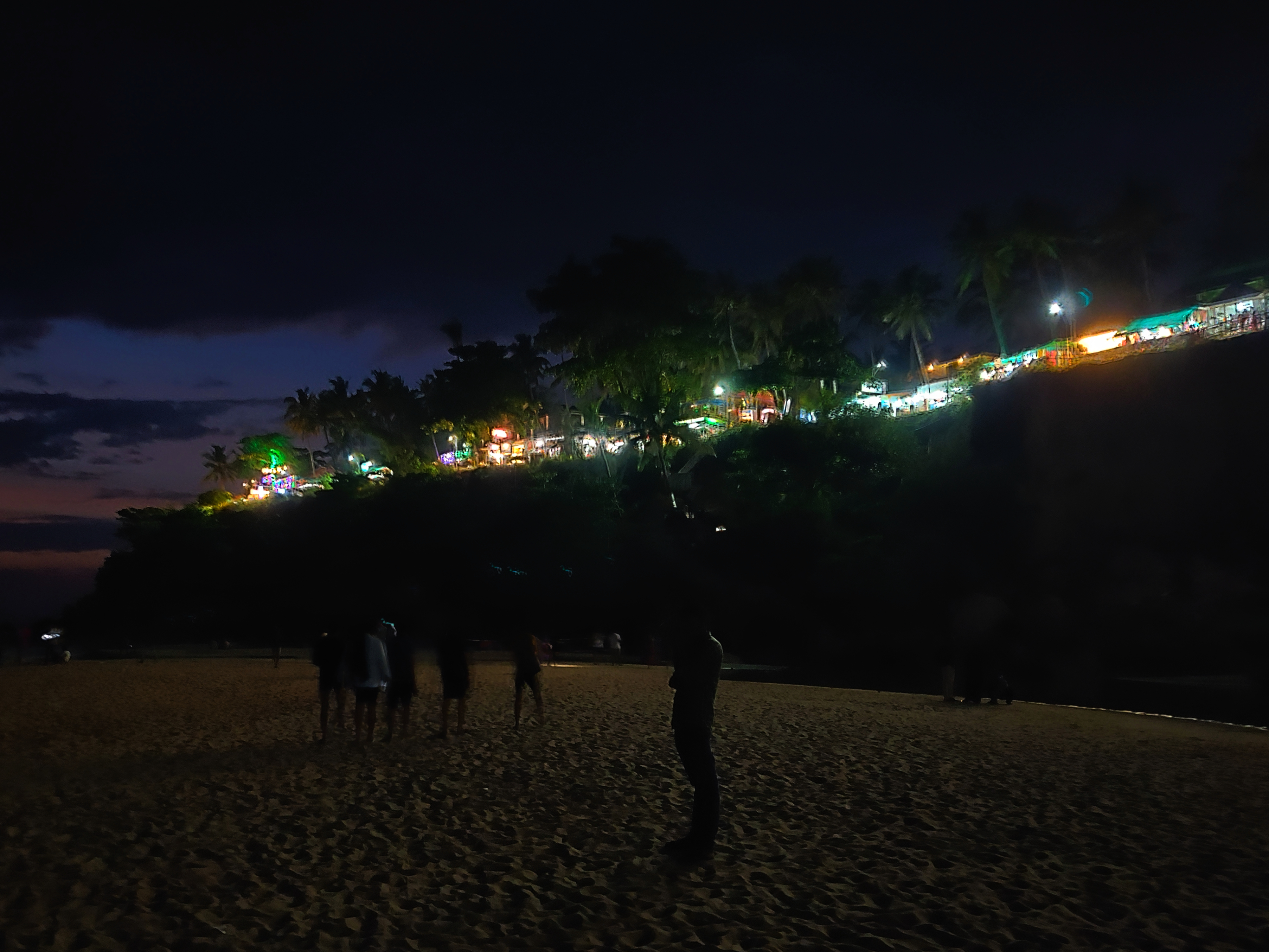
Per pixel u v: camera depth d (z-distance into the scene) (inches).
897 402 2721.5
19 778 421.1
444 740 533.0
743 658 1958.7
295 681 1079.6
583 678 1120.8
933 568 1900.8
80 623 3469.5
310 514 3171.8
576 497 2445.9
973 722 698.2
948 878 250.7
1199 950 197.3
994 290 2561.5
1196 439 1733.5
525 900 230.2
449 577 2514.8
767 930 209.2
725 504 2413.9
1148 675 1434.5
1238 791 394.9
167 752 501.0
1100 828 314.5
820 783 397.1
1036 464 1942.7
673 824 317.1
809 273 2962.6
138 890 236.4
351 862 266.1
